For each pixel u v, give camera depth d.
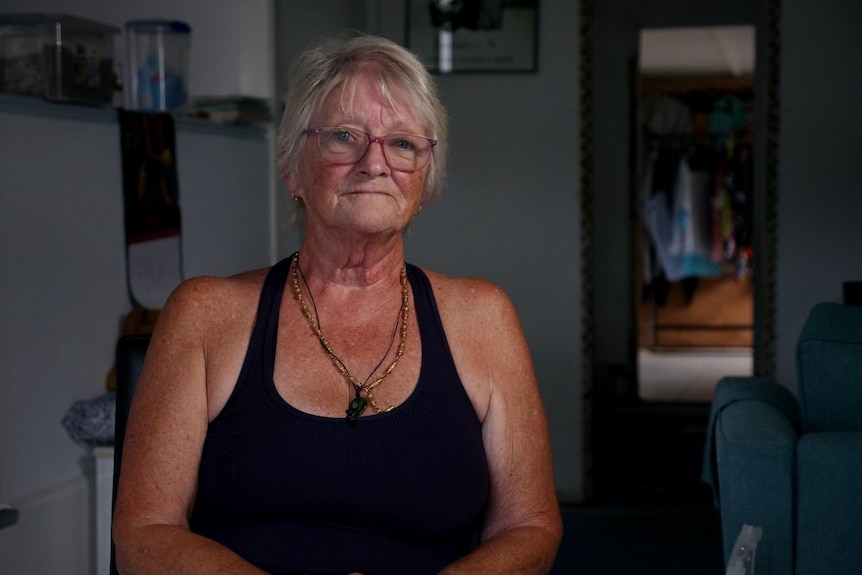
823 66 4.57
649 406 6.69
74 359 2.97
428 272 1.64
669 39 8.08
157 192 3.35
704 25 6.67
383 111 1.49
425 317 1.56
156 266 3.35
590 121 4.64
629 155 6.82
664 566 3.85
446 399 1.51
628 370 6.86
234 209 3.94
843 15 4.55
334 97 1.49
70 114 2.95
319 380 1.49
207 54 4.24
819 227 4.62
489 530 1.56
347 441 1.45
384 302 1.55
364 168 1.47
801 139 4.61
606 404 6.72
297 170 1.55
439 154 1.58
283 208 4.29
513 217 4.70
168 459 1.45
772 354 4.68
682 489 4.95
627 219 6.84
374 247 1.52
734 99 8.43
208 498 1.48
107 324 3.14
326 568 1.45
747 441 2.27
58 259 2.90
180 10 4.24
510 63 4.65
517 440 1.56
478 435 1.54
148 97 3.68
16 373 2.72
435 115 1.54
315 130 1.49
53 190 2.88
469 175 4.72
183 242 3.56
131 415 1.49
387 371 1.50
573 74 4.63
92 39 3.08
